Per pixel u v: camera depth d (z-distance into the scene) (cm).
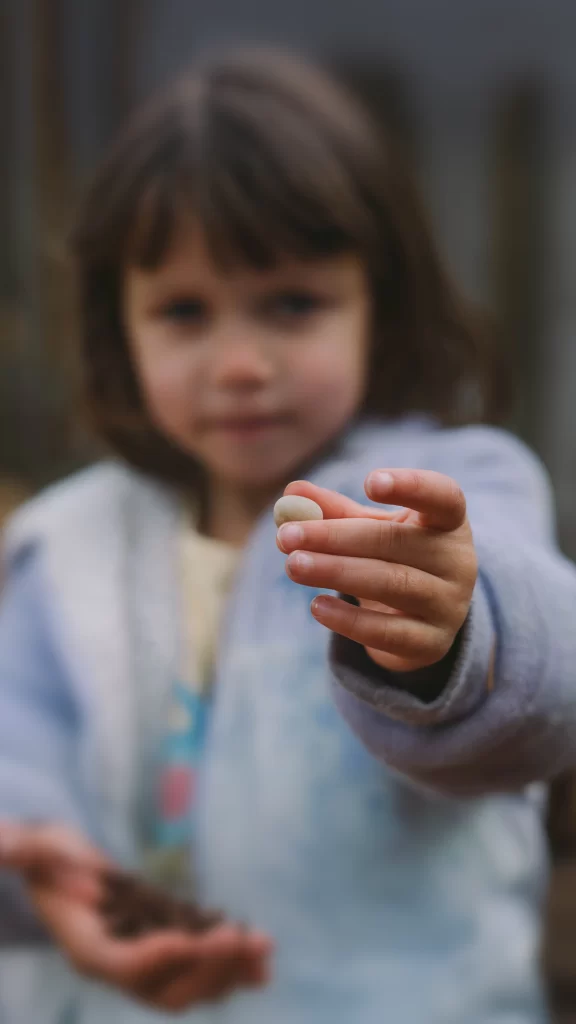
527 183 174
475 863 69
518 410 174
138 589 78
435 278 80
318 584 48
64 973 76
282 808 69
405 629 49
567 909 102
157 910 72
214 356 71
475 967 68
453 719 53
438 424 78
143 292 73
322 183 71
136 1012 74
